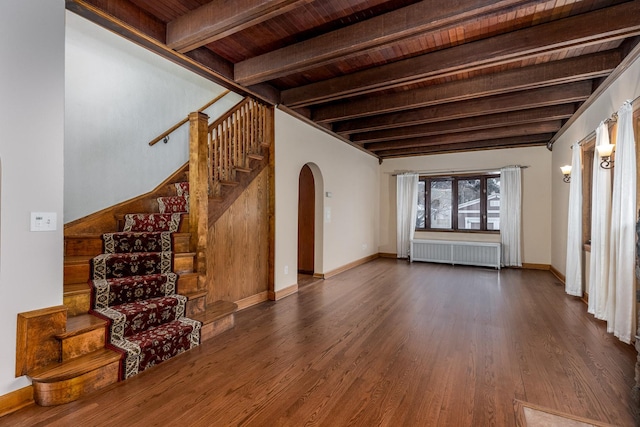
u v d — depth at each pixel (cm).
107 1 236
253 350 268
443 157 722
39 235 197
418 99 406
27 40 191
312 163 516
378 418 180
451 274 585
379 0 241
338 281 529
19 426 171
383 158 787
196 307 304
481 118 493
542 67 335
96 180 356
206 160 326
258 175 412
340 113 462
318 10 253
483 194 696
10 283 185
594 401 195
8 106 183
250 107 401
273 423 176
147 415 182
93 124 354
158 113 422
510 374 227
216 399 198
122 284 263
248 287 395
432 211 751
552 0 220
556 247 576
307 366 241
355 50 279
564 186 518
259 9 228
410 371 233
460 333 304
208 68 320
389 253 788
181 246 322
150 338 243
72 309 238
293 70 319
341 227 611
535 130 529
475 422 176
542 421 177
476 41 293
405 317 351
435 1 235
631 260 271
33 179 194
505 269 634
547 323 330
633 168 267
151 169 414
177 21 269
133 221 353
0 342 180
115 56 373
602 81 335
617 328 283
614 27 240
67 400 192
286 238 449
